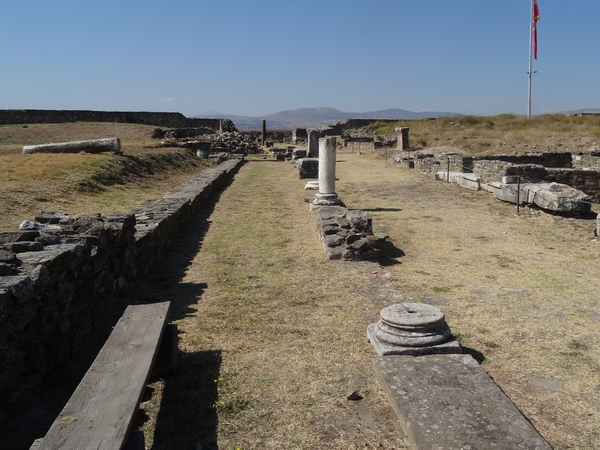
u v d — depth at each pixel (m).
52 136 36.09
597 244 9.73
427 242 9.87
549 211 12.39
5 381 3.63
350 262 8.25
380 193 16.08
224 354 5.00
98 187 14.36
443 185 17.31
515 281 7.45
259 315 6.04
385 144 34.22
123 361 3.62
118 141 19.75
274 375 4.58
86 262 5.32
